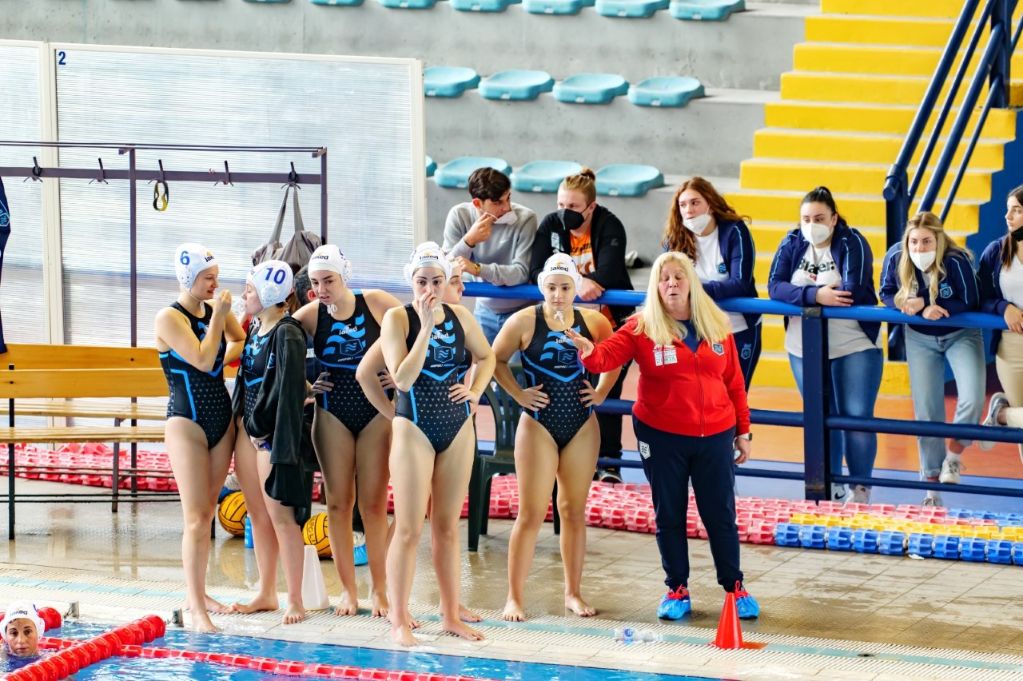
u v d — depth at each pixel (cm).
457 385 1898
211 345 1923
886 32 3909
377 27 4384
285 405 1905
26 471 2909
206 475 1972
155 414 2638
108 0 4419
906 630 1967
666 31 4197
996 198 3872
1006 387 2545
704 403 1967
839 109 3806
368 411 1995
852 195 3681
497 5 4291
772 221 3703
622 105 4081
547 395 1994
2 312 2977
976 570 2278
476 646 1878
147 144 2589
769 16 4094
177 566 2300
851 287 2481
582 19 4256
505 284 2606
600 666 1795
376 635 1923
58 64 2873
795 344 2573
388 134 2819
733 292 2509
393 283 2858
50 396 2467
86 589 2145
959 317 2425
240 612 2031
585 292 2534
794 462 2991
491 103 4191
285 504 1933
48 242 2916
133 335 2703
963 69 3178
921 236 2406
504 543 2459
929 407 2544
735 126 3984
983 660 1803
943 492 2680
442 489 1905
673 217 2556
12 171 2611
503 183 2589
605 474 2762
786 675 1742
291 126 2838
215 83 2845
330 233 2861
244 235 2877
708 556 2381
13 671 1775
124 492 2798
